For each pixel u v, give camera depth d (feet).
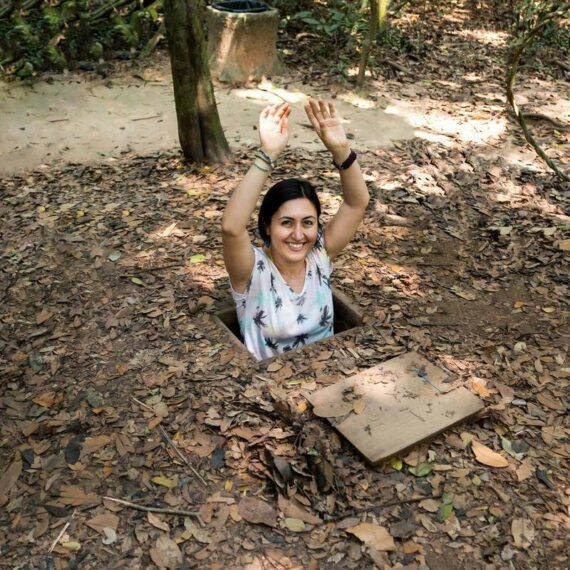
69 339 11.24
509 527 7.97
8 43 23.65
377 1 21.97
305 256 10.61
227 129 20.25
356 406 9.32
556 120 21.17
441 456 8.84
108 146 19.39
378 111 21.72
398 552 7.69
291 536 7.87
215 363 10.42
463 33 30.30
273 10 23.89
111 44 26.05
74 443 9.15
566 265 13.39
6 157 18.62
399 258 13.61
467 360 10.59
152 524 8.02
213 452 8.92
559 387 10.11
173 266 13.19
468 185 16.84
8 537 7.93
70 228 14.78
